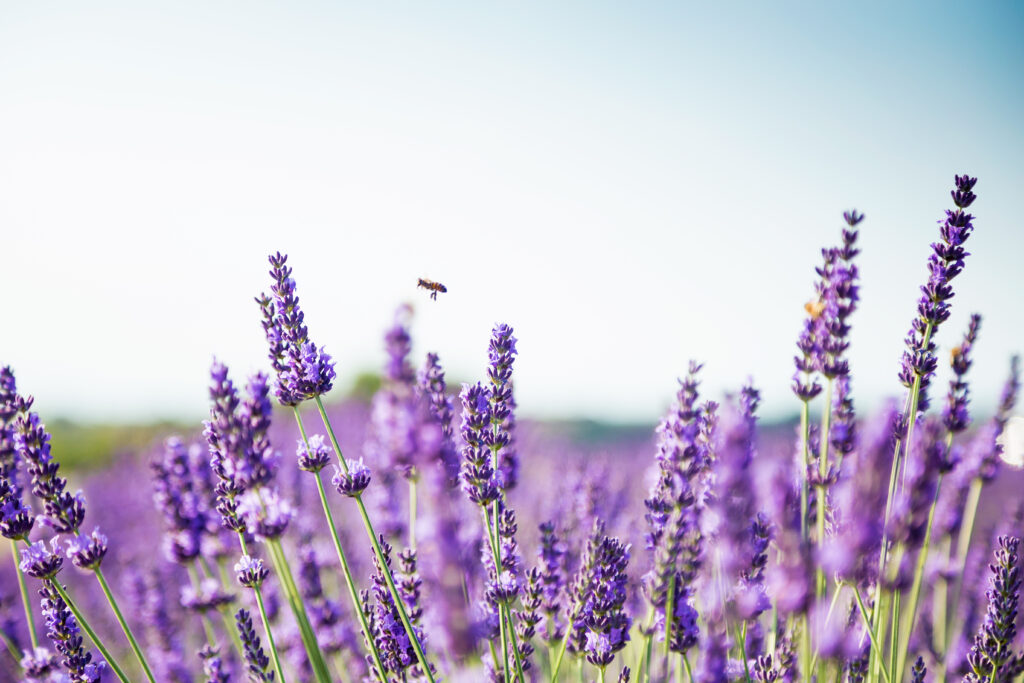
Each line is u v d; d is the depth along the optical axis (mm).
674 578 644
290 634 753
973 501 741
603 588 640
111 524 1293
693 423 660
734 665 649
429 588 635
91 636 637
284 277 653
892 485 618
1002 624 631
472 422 645
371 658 646
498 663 631
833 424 679
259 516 640
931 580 757
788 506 577
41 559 638
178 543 754
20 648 728
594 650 640
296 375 644
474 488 640
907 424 625
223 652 769
